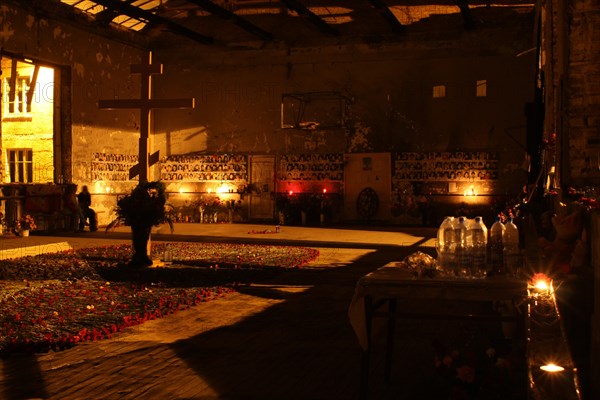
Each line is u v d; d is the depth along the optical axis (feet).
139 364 18.53
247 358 19.24
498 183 79.15
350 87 84.02
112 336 22.08
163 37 89.15
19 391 16.01
